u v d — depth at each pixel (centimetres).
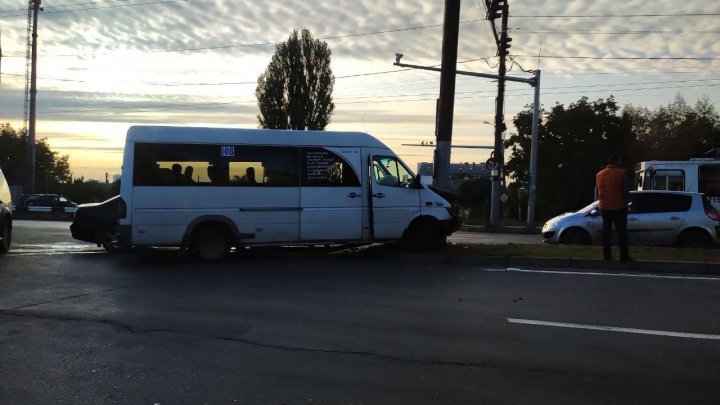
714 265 919
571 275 910
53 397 420
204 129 1083
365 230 1133
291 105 4181
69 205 3700
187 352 523
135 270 973
